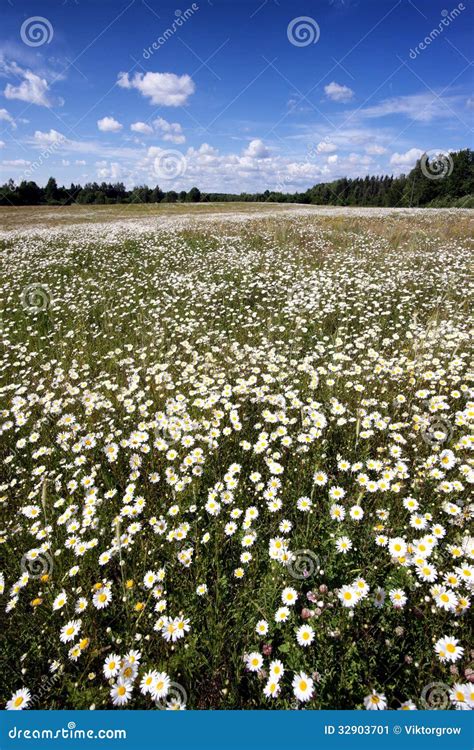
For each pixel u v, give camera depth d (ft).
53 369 18.03
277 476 10.39
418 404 13.21
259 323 21.67
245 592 7.57
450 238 42.09
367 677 6.22
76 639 7.18
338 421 11.77
